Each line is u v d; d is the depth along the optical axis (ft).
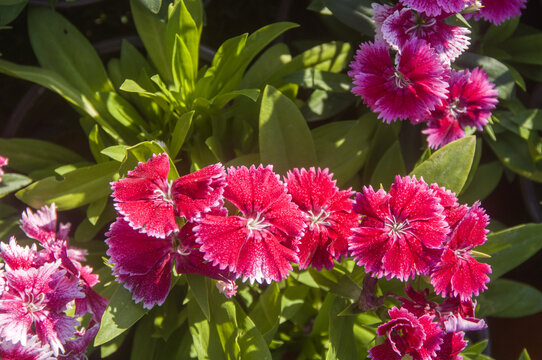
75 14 1.84
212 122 1.53
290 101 1.41
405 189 1.21
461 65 1.57
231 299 1.38
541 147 1.65
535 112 1.64
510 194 1.87
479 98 1.46
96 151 1.47
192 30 1.42
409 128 1.65
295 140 1.42
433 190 1.24
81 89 1.54
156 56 1.53
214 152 1.49
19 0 1.50
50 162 1.59
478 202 1.24
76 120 1.82
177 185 1.20
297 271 1.41
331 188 1.24
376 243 1.21
